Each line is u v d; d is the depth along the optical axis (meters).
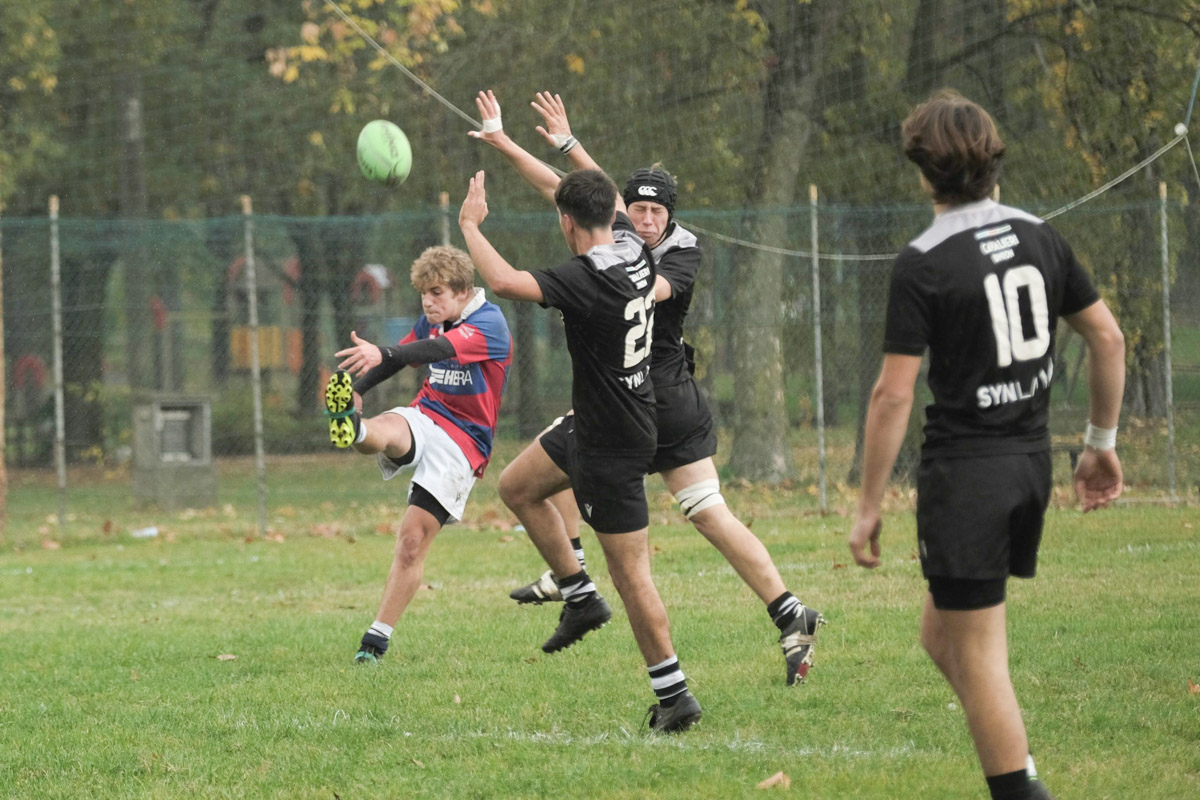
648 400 17.62
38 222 49.75
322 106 75.31
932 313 12.05
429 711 19.77
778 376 57.50
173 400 58.75
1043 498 12.31
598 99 61.28
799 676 20.34
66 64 77.25
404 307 72.31
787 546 37.25
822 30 56.81
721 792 15.09
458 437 24.31
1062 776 15.33
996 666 12.34
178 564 39.84
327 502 56.81
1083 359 51.31
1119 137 55.41
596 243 17.34
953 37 58.06
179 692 21.64
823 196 60.62
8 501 64.06
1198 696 18.94
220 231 68.94
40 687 22.33
